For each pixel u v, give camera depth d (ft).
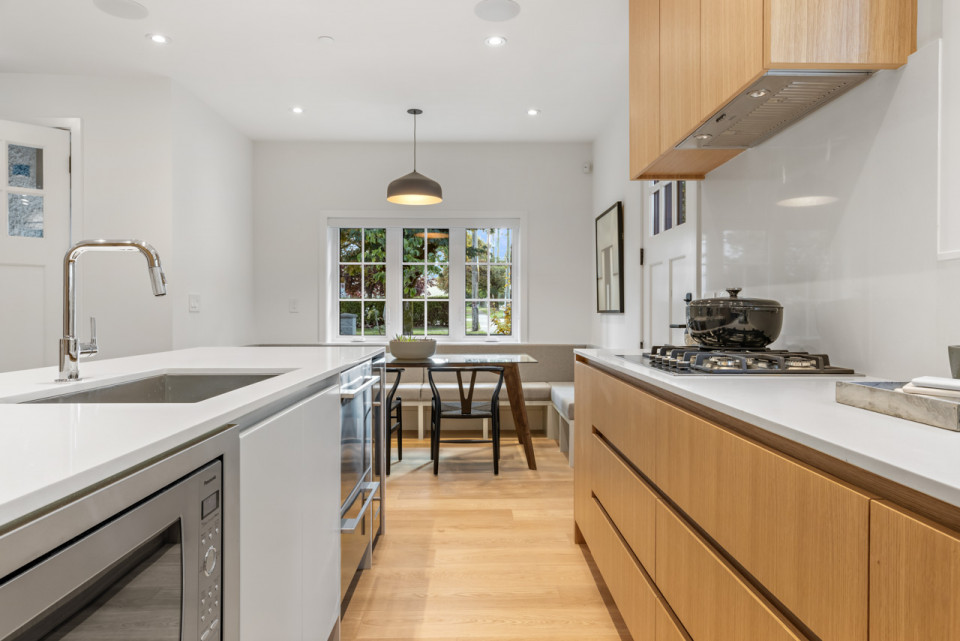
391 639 5.53
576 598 6.36
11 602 1.39
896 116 4.12
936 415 2.46
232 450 2.75
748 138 6.04
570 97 12.58
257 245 15.85
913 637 1.77
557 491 10.19
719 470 3.23
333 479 5.13
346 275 16.40
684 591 3.77
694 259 8.61
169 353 6.98
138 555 1.96
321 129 14.79
